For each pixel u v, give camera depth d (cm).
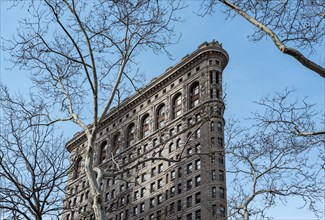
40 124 1848
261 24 1238
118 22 1741
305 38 1345
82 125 1756
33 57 1850
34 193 1698
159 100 9831
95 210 1480
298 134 1622
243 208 1950
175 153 8231
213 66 9144
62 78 1920
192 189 7488
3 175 1697
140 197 8431
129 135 9931
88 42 1639
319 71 1143
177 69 9731
